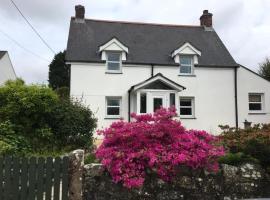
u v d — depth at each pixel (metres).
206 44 25.34
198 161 6.76
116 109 22.11
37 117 13.56
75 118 14.08
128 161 6.57
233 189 7.15
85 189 6.60
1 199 6.43
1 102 13.55
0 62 34.59
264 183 7.39
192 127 22.77
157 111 7.34
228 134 9.82
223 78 23.48
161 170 6.64
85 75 21.73
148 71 22.59
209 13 26.97
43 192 6.42
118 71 22.23
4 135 12.15
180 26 26.62
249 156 7.73
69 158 6.59
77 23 24.52
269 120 23.62
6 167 6.49
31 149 12.20
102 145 6.96
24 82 14.98
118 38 24.11
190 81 23.05
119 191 6.64
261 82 23.80
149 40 24.64
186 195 6.84
